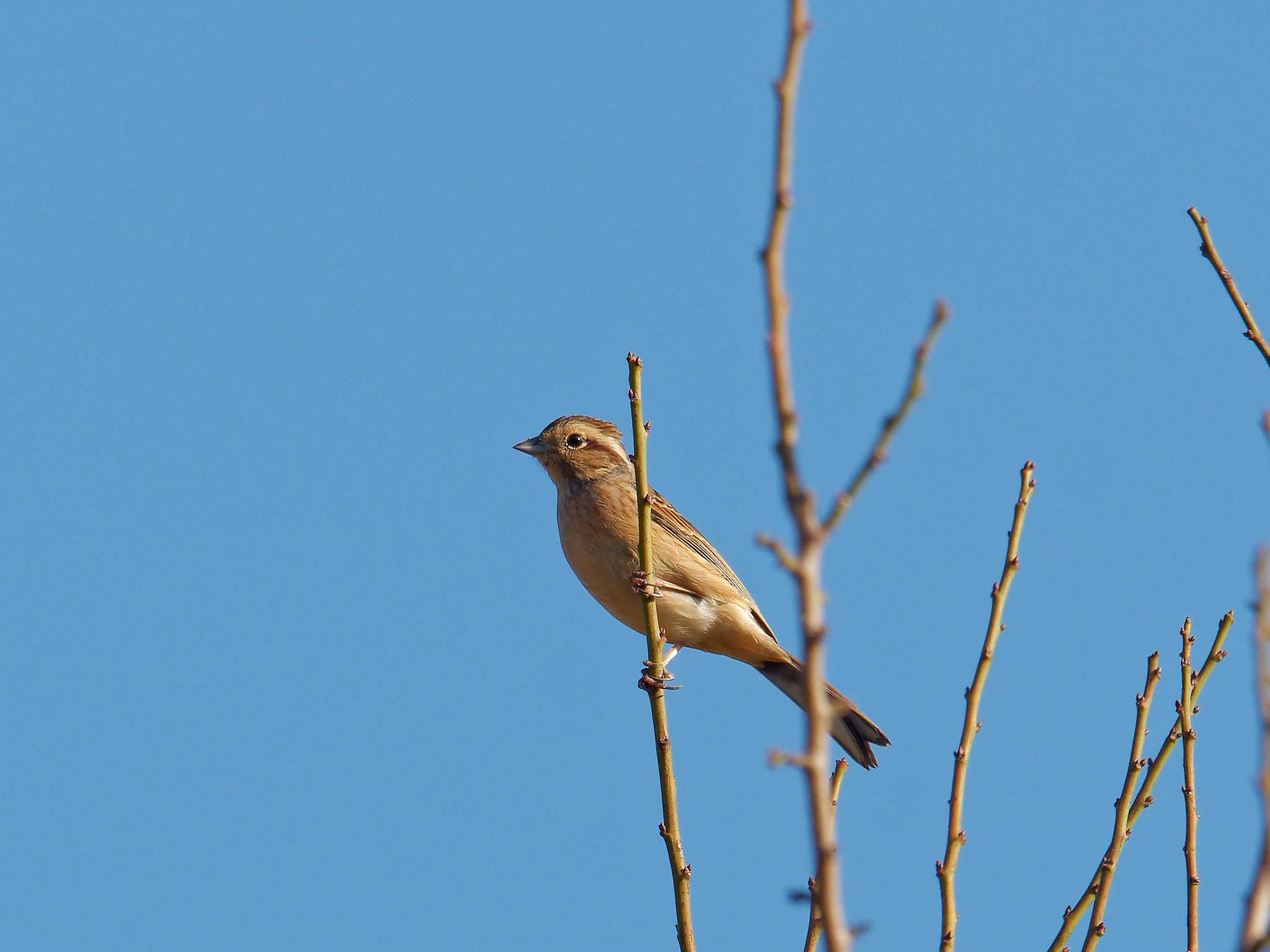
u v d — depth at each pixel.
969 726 9.27
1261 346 9.67
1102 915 9.20
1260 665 5.27
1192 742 9.38
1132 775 9.55
